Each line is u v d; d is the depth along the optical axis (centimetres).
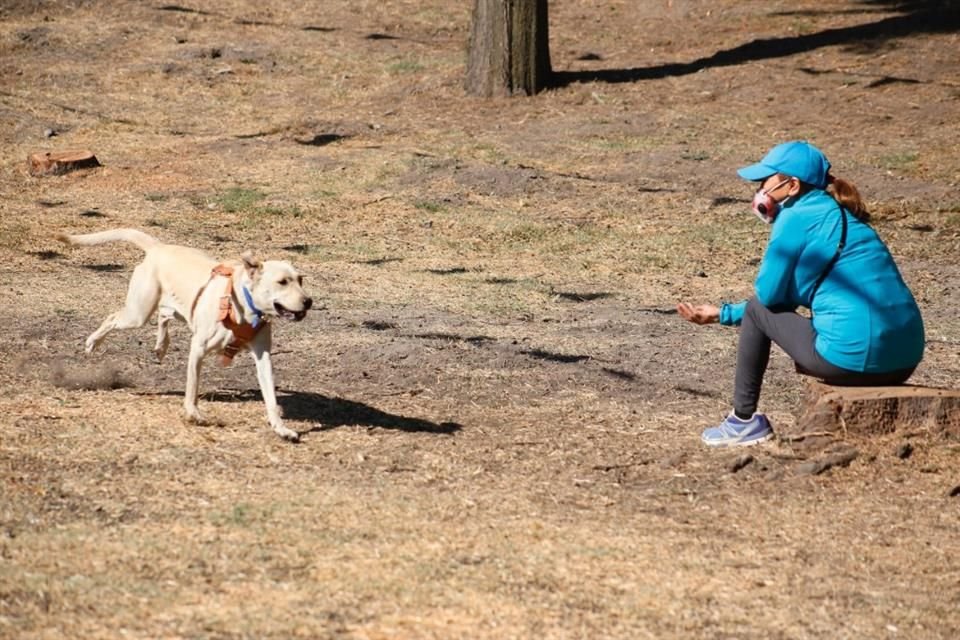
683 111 2717
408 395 1191
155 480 902
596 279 1791
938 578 792
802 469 979
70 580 711
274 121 2702
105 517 824
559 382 1253
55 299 1528
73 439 983
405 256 1875
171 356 1297
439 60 3133
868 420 1020
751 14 3431
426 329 1465
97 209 2056
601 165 2384
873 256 998
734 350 1416
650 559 800
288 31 3375
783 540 849
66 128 2580
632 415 1148
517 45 2833
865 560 818
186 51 3159
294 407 1123
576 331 1492
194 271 1050
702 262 1883
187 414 1045
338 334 1421
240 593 709
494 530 838
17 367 1219
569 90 2866
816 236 990
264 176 2291
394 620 683
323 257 1845
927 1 3416
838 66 2962
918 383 1278
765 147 2473
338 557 773
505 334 1458
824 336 1004
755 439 1043
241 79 3006
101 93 2866
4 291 1555
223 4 3566
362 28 3428
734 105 2750
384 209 2116
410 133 2608
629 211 2125
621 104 2775
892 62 2967
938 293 1720
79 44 3191
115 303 1525
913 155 2394
